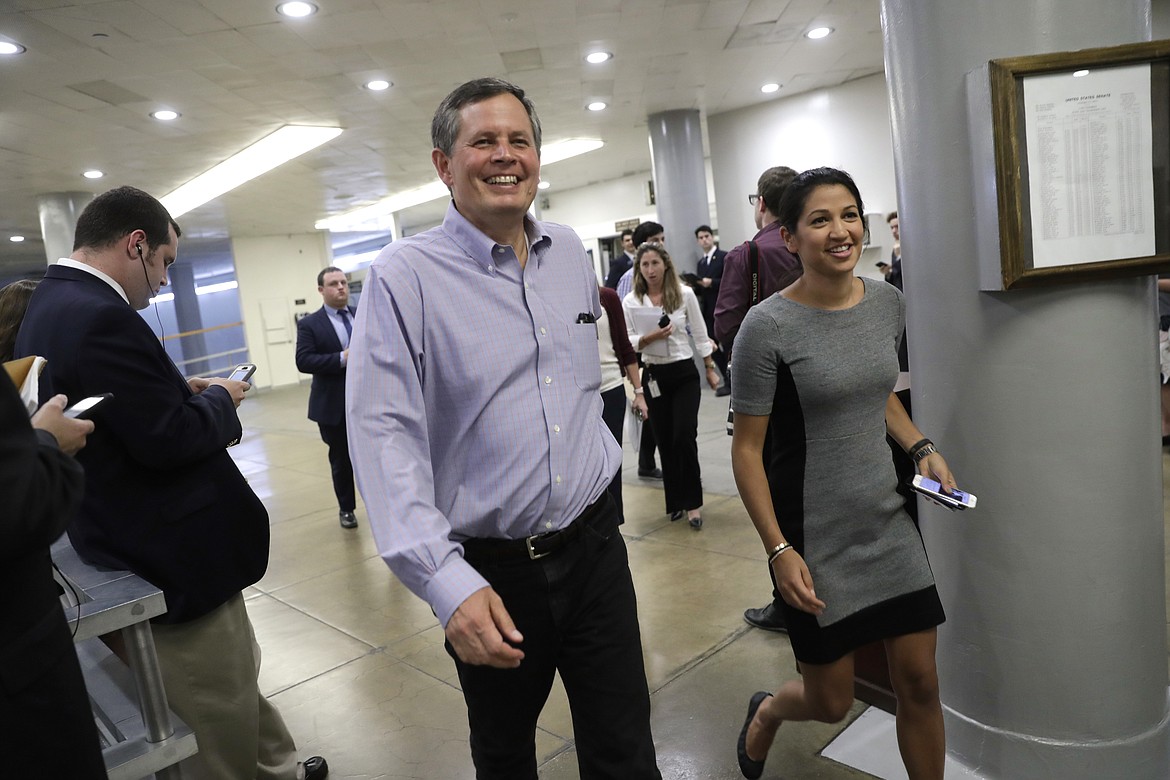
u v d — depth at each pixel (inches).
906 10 76.7
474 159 57.7
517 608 61.2
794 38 322.7
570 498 61.4
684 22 291.7
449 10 251.8
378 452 53.7
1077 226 68.7
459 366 58.7
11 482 38.2
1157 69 66.9
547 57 313.4
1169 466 177.9
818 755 90.7
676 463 175.0
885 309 71.6
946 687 84.7
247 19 237.9
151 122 335.0
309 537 211.0
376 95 335.3
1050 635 76.2
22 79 265.6
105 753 64.2
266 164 445.4
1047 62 66.4
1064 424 73.1
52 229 460.8
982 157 70.6
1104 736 76.6
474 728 65.2
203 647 77.7
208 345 868.6
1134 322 72.6
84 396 70.2
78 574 70.6
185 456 74.1
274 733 90.4
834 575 70.6
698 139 437.4
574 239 66.9
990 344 74.7
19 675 41.8
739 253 119.7
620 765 62.4
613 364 151.9
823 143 414.9
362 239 890.1
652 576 151.8
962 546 80.1
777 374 69.7
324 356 204.8
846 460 69.9
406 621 146.6
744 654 117.4
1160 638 78.2
